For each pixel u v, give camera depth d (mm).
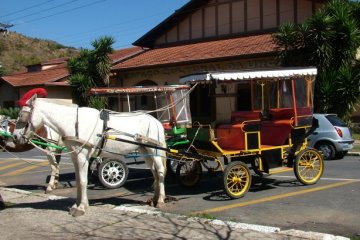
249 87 11375
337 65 21531
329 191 10562
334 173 13266
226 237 7020
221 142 10070
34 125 8555
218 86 11961
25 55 89812
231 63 25609
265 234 7117
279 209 9008
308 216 8422
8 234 7562
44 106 8555
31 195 10859
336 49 21234
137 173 14305
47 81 34250
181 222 7973
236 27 29391
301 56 21844
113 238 7203
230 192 9883
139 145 9305
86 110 8945
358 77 20828
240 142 10133
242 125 10102
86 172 8844
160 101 12758
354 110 21750
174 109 12523
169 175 12125
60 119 8594
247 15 28797
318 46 20922
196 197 10391
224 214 8750
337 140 16797
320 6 25641
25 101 8570
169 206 9500
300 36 21453
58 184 12773
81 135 8664
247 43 26484
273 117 11188
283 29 22219
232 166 9875
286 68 10758
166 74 29000
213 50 27172
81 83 29406
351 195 10078
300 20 26531
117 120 9234
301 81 11023
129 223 8016
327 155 17000
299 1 26500
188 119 12922
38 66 45031
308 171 11648
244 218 8422
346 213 8562
